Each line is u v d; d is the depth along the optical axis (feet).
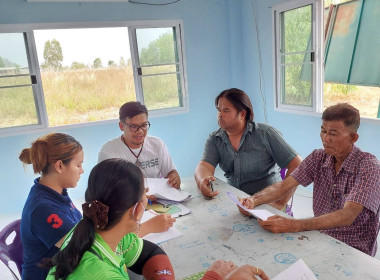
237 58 13.30
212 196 5.34
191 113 13.29
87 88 12.41
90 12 11.13
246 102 5.82
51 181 3.79
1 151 10.78
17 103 10.81
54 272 2.36
